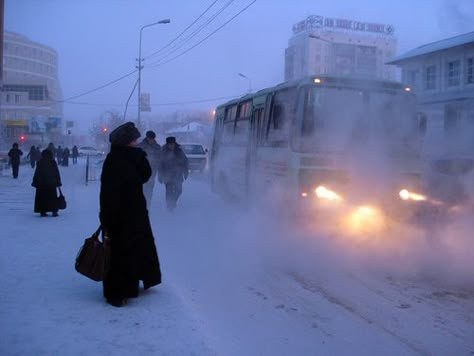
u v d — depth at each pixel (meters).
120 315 4.32
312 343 4.18
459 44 21.73
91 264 4.49
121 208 4.54
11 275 5.49
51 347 3.68
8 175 24.06
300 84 8.27
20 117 83.75
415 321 4.66
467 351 4.02
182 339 3.85
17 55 100.56
